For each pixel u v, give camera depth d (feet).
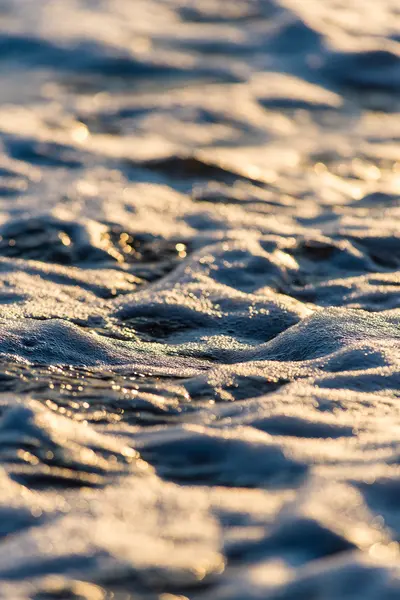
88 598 16.53
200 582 16.99
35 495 20.54
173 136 73.72
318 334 32.19
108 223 49.70
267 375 28.89
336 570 16.76
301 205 56.18
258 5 122.31
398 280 41.27
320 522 18.44
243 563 17.57
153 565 17.35
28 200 54.19
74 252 45.24
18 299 37.45
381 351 30.09
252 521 19.12
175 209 53.83
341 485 20.10
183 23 117.60
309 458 22.13
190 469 22.24
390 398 26.84
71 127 74.69
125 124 76.84
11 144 66.69
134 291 40.04
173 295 37.68
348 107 86.69
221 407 26.48
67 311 36.09
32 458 22.29
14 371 29.01
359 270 43.37
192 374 30.01
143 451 23.12
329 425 24.35
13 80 92.79
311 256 44.24
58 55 101.04
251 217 52.42
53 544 17.87
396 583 16.25
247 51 104.37
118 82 92.99
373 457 21.95
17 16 120.06
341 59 97.14
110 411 26.27
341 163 67.62
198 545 18.15
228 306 36.70
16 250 45.09
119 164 63.62
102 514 19.42
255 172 63.52
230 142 73.05
